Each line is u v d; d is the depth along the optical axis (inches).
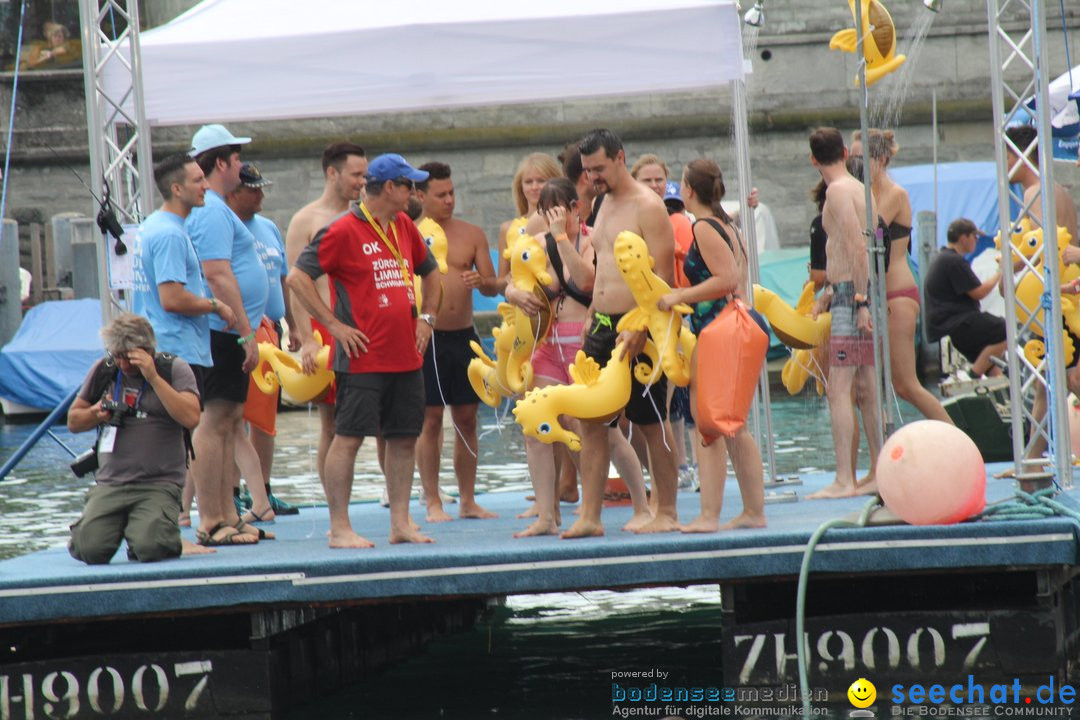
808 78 3599.9
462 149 3636.8
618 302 948.6
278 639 930.7
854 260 1102.4
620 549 893.8
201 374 991.0
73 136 3639.3
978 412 1451.8
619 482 1253.1
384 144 3624.5
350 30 1310.3
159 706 903.7
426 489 1173.1
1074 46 3462.1
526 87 1323.8
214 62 1312.7
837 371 1138.0
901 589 955.3
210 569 893.8
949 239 1900.8
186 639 965.2
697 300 916.6
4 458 2311.8
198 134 1068.5
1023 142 1211.2
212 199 1040.8
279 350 1182.9
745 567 895.1
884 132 1131.3
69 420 948.0
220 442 1025.5
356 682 1033.5
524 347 1040.2
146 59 1307.8
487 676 1035.9
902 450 892.6
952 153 3538.4
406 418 967.6
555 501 1076.5
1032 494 948.0
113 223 1186.0
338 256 941.2
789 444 2047.2
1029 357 1131.9
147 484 946.7
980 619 887.1
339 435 954.7
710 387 912.3
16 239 3174.2
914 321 1133.7
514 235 1063.6
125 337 928.9
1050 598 885.2
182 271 968.3
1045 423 1029.2
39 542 1481.3
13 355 2945.4
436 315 1122.7
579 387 933.8
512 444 2273.6
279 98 1321.4
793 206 3622.0
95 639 976.3
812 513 1032.2
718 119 3609.7
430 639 1176.2
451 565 895.1
